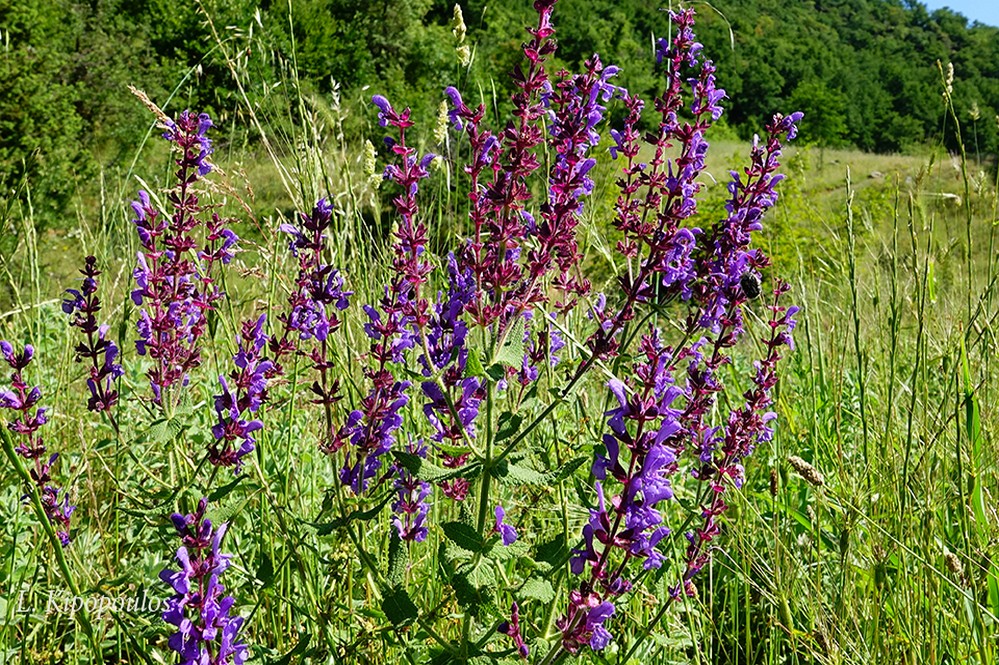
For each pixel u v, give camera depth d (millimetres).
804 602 3205
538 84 2520
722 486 3074
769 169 3166
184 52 20375
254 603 2932
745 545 3242
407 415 3705
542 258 2600
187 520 2113
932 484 3438
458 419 2605
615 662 2910
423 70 22156
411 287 2805
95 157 15578
